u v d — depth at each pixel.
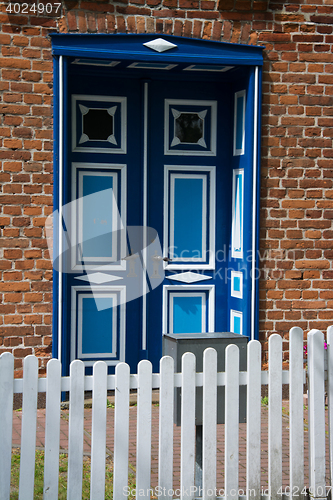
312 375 3.66
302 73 6.11
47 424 3.24
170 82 6.34
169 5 5.85
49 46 5.64
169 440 3.40
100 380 3.32
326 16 6.13
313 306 6.20
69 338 6.16
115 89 6.22
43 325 5.72
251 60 5.93
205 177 6.45
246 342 3.69
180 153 6.38
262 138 6.07
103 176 6.23
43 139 5.66
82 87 6.15
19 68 5.60
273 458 3.60
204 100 6.41
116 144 6.24
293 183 6.14
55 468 3.24
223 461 4.48
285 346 6.16
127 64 5.91
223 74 6.31
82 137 6.17
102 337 6.26
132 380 3.39
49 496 3.24
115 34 5.69
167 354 3.77
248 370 3.56
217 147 6.45
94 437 3.31
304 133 6.14
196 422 3.59
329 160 6.19
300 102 6.12
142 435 3.38
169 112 6.36
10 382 3.19
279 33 6.06
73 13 5.66
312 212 6.17
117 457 3.35
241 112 6.21
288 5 6.07
